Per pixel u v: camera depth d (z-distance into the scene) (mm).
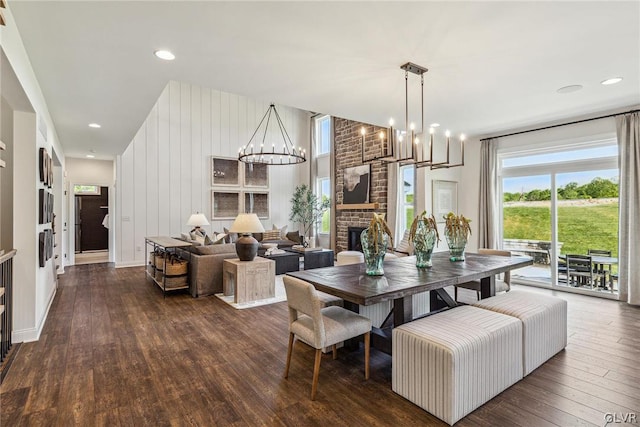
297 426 1877
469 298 4391
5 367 2562
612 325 3457
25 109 3082
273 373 2490
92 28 2281
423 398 2025
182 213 7922
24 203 3111
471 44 2566
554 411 2008
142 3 2002
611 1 2033
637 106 4156
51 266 4461
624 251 4262
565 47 2633
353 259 5262
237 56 2717
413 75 3137
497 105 4121
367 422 1914
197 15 2137
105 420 1923
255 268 4449
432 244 2963
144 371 2510
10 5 2008
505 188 5660
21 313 3070
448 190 5898
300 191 9430
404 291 2207
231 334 3270
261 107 9172
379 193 7148
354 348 2922
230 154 8648
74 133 5305
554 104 4098
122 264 7164
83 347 2947
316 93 3609
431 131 2986
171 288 4688
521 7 2090
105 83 3244
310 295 2137
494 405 2074
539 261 5242
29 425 1878
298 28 2309
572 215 4879
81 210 9367
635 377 2406
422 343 2025
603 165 4559
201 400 2131
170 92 7855
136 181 7375
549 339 2668
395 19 2213
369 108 4168
